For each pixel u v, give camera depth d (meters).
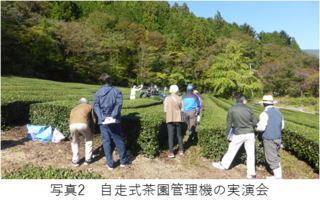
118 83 51.25
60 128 5.29
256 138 4.29
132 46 52.88
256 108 16.72
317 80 38.41
